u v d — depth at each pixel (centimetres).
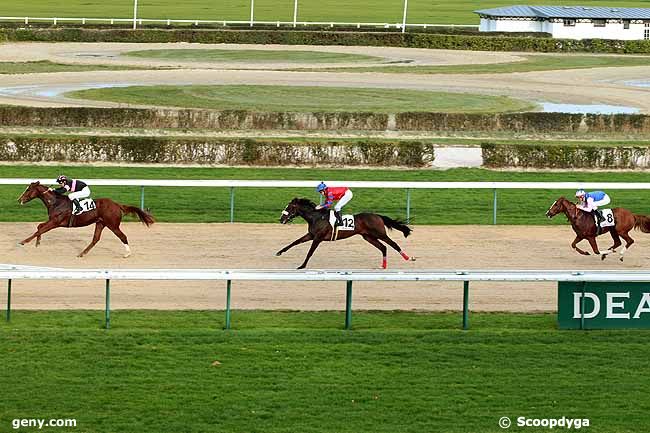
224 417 1370
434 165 3111
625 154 3075
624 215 2130
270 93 4575
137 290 1873
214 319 1706
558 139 3612
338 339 1609
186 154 3009
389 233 2336
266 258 2103
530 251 2211
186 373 1486
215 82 4862
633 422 1386
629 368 1541
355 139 3491
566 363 1552
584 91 4888
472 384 1480
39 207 2502
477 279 1667
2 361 1502
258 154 3019
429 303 1836
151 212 2483
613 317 1694
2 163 2945
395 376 1497
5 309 1734
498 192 2803
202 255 2116
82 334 1598
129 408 1388
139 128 3609
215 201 2614
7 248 2130
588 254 2169
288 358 1540
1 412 1370
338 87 4825
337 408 1401
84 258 2070
